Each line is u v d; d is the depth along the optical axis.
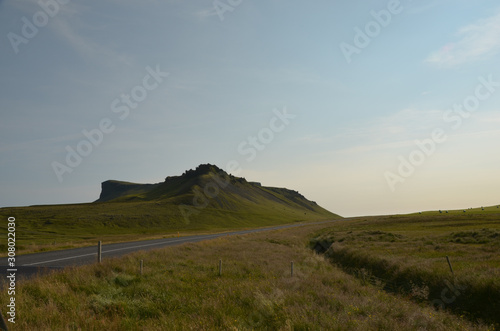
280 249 32.81
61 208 160.12
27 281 12.39
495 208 134.62
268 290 13.23
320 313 10.21
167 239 46.06
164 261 20.50
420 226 64.00
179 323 9.07
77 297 11.09
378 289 16.83
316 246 46.25
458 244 30.33
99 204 184.62
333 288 14.80
